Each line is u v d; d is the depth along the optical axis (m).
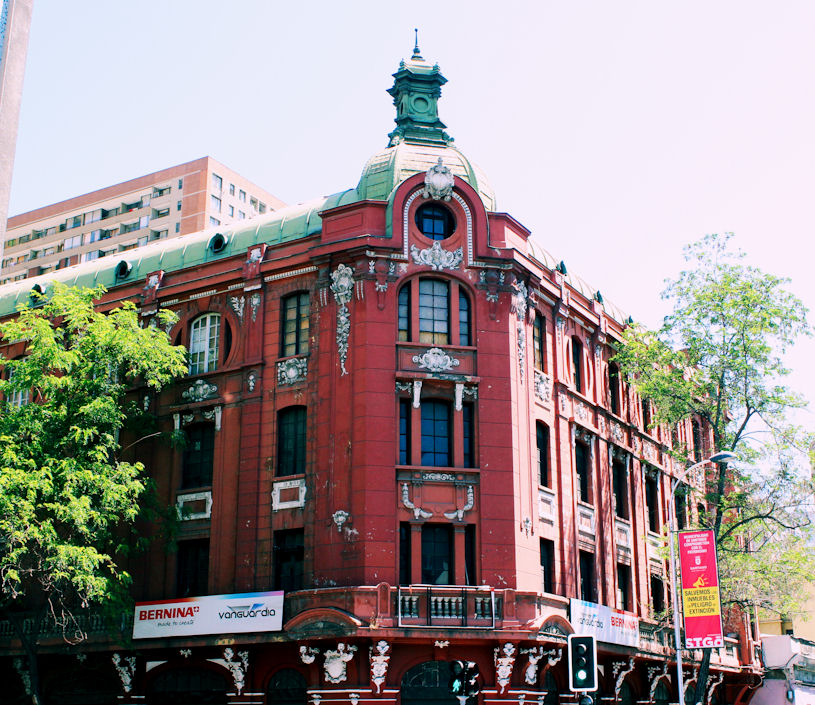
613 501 42.19
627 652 38.31
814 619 61.38
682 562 34.53
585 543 39.03
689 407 40.12
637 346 40.53
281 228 38.97
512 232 37.34
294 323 36.91
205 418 37.69
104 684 36.94
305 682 33.12
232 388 37.38
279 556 34.78
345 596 31.56
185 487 37.69
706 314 39.09
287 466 35.47
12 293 46.72
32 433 32.38
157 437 38.44
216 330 38.91
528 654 32.44
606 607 37.53
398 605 31.28
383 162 37.59
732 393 39.12
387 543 32.41
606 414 42.75
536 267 38.72
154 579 36.62
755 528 40.72
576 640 21.22
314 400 35.12
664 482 47.56
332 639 31.52
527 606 32.75
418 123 39.88
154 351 33.94
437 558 33.28
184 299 39.81
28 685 37.03
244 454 36.16
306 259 36.38
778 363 38.88
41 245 94.81
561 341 40.16
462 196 36.22
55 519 34.28
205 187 87.75
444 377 34.34
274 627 32.28
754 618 51.69
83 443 32.88
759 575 37.31
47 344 32.22
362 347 34.22
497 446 34.28
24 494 31.08
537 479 36.28
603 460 41.91
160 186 90.12
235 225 40.91
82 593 34.84
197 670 35.09
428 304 35.44
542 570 35.16
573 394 40.12
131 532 37.44
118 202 91.81
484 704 31.80
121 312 34.59
